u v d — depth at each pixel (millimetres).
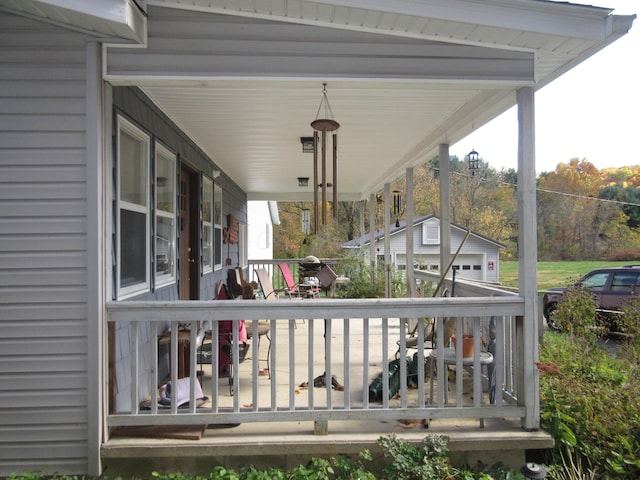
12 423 2596
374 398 3387
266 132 4738
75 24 2562
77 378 2617
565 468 2859
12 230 2602
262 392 3529
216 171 6328
